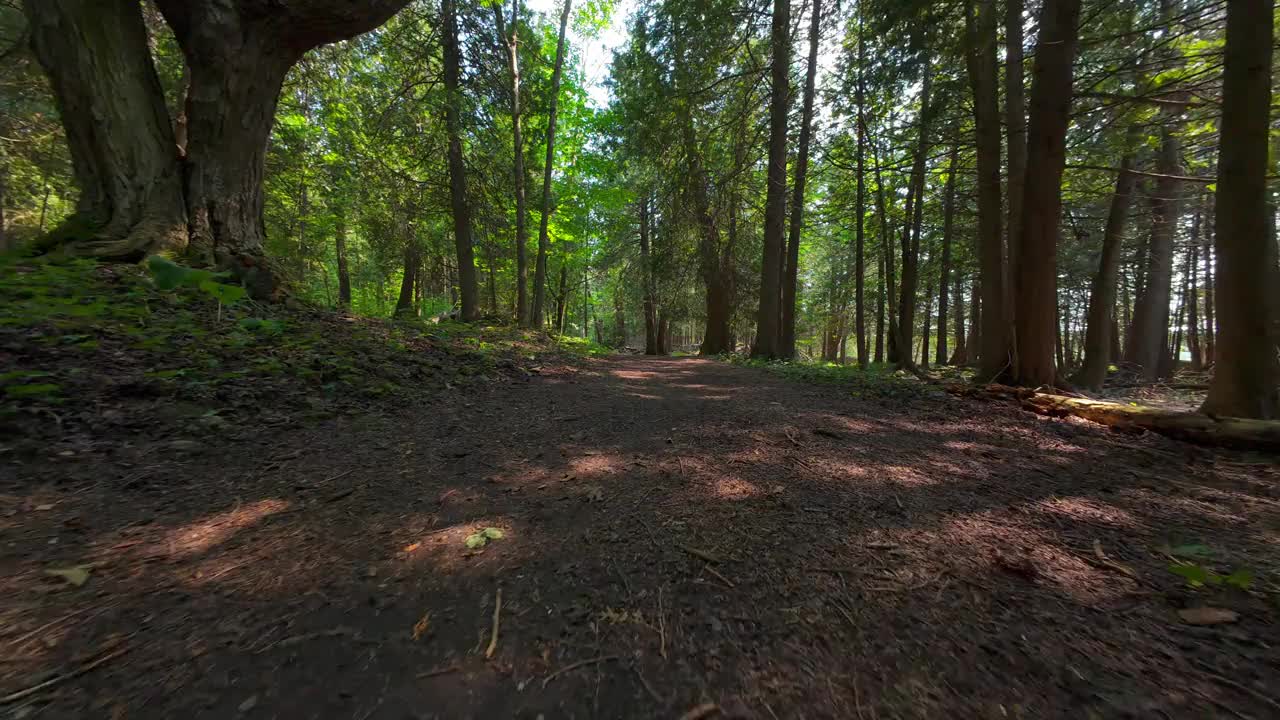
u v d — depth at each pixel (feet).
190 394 10.91
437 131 38.37
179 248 17.98
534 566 5.86
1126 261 47.98
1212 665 4.27
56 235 16.76
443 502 7.68
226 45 18.43
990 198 24.49
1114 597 5.42
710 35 40.47
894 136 36.42
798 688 3.95
